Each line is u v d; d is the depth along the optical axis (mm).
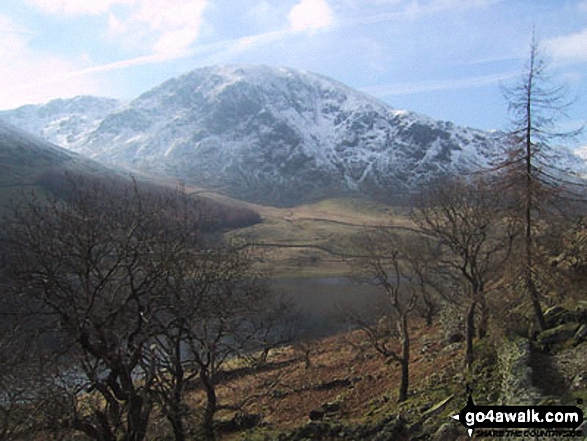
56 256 18312
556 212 20422
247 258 29984
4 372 16359
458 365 28391
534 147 19766
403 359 28703
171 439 23812
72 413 17375
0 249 18797
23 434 17391
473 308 27312
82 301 19469
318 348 53094
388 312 56875
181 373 21375
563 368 16625
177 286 20938
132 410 18484
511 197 20984
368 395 33531
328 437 20281
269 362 48281
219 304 23141
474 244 28688
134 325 20281
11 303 18922
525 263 20797
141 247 19719
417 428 18641
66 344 18188
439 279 41250
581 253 23219
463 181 28328
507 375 17766
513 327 22094
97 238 19281
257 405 35375
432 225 29750
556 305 21312
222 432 28812
